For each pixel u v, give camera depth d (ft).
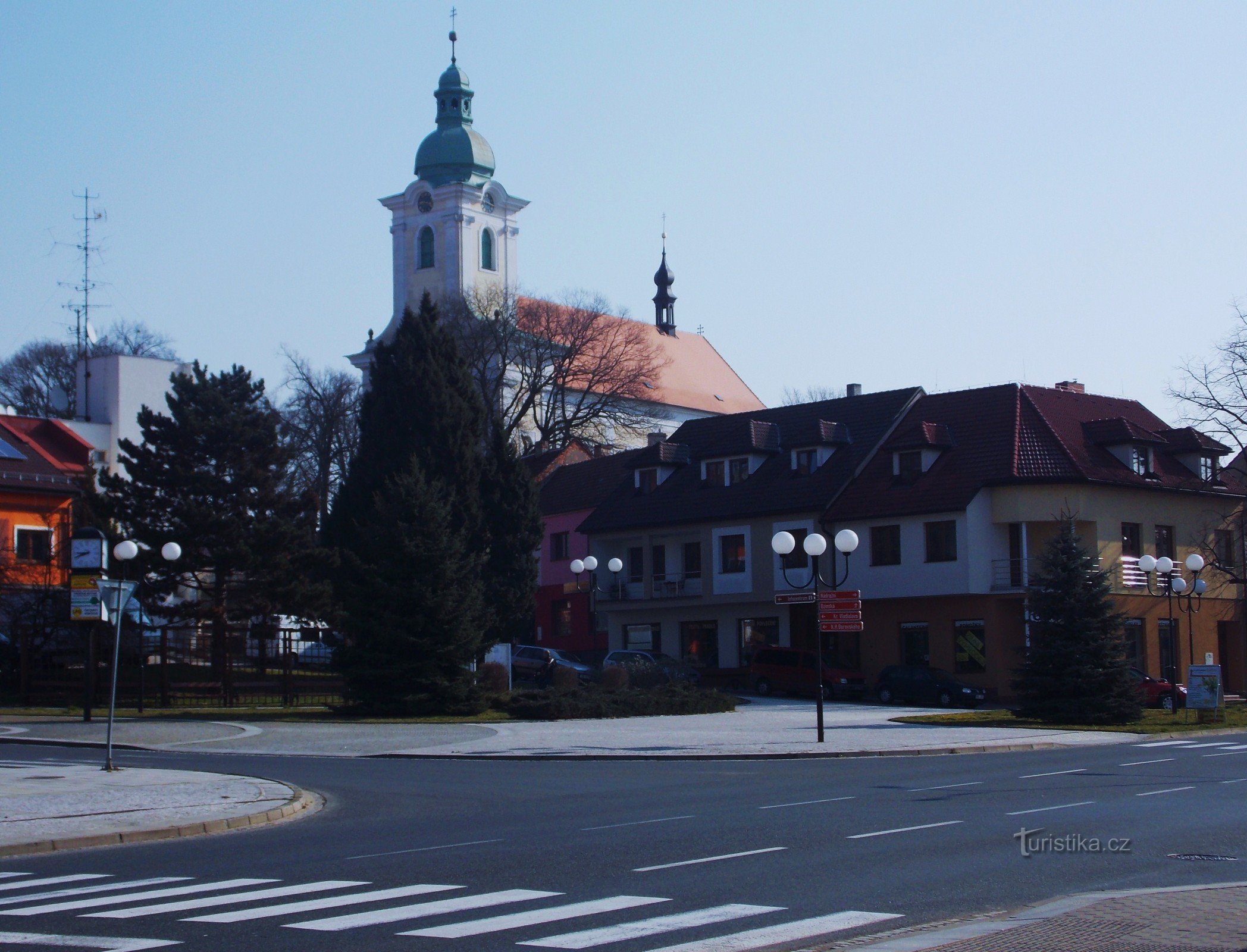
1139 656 176.04
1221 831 46.06
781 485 191.72
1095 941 28.02
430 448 180.24
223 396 156.76
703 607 198.80
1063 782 65.00
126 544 116.06
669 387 341.82
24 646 140.97
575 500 232.12
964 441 178.29
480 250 338.54
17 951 29.14
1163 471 184.65
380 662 127.44
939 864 39.58
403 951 28.60
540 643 234.38
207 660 147.43
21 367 286.25
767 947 28.81
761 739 98.84
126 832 49.60
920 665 173.47
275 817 55.72
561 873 38.91
